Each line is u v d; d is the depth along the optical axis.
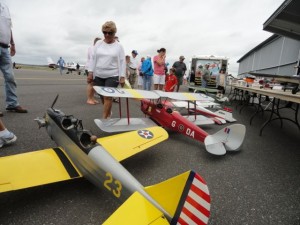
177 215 1.71
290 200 2.71
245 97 11.49
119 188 2.02
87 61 7.21
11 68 5.25
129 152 2.98
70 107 7.09
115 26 4.56
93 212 2.25
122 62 4.87
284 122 7.51
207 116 6.96
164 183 1.81
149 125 4.68
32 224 2.04
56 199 2.42
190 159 3.77
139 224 1.54
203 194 1.65
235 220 2.28
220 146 3.75
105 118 4.82
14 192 2.51
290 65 15.68
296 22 6.36
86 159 2.32
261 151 4.41
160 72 10.95
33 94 9.34
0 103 6.63
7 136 3.54
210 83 16.47
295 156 4.23
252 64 30.84
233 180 3.14
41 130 4.45
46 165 2.38
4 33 4.73
